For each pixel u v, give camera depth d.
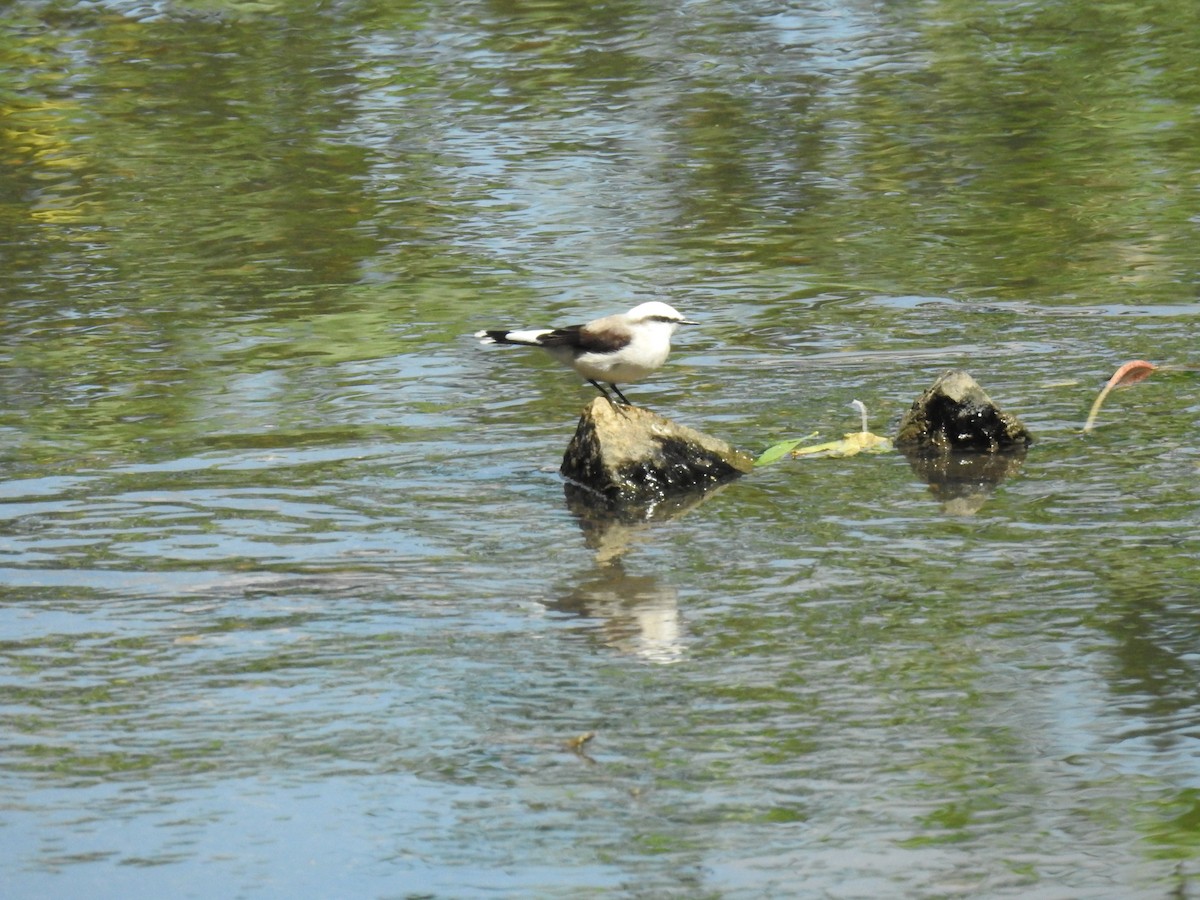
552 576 12.07
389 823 8.74
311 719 9.90
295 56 32.06
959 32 32.47
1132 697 9.85
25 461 14.77
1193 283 19.30
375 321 18.98
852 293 19.56
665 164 25.20
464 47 32.44
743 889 8.04
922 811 8.71
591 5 35.62
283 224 22.89
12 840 8.62
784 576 11.95
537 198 23.75
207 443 15.22
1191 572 11.67
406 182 24.62
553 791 9.01
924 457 14.55
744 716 9.80
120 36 33.75
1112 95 27.92
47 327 18.94
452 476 14.33
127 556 12.56
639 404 16.17
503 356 17.75
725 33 33.03
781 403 16.08
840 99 28.31
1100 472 13.91
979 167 24.55
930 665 10.39
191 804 8.97
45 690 10.34
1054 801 8.74
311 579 12.05
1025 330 18.05
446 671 10.49
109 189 24.67
